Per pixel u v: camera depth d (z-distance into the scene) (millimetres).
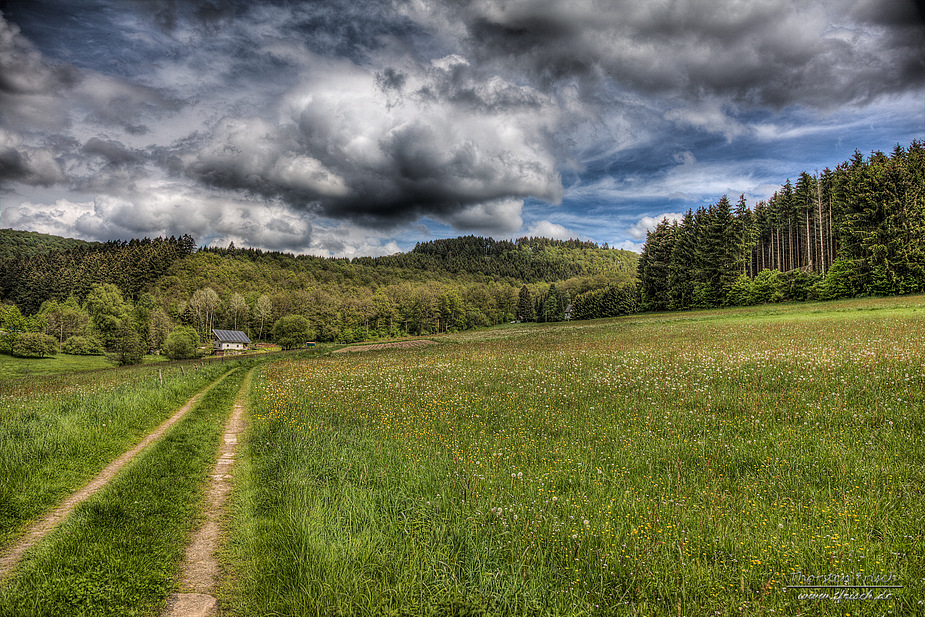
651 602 4520
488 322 159375
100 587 4961
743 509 6312
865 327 28234
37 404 16922
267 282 170250
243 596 4926
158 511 7133
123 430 12055
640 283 101500
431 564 5090
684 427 10453
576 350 31016
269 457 10062
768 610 4273
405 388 18844
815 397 11734
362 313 121750
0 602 4574
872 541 5332
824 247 75312
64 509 7281
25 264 156250
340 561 5160
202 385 26062
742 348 23562
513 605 4492
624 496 7000
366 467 8391
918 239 53438
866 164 65312
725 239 78188
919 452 7594
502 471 8203
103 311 100625
